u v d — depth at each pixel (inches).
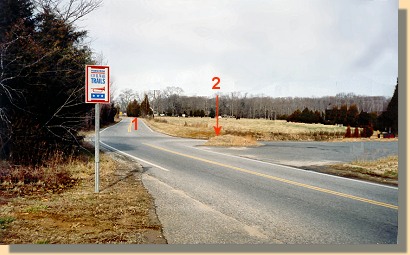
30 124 381.1
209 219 227.9
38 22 398.6
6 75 346.9
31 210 230.8
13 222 206.2
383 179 407.8
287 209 258.7
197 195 300.2
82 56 422.0
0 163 351.6
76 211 233.8
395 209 262.8
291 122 2992.1
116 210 240.7
